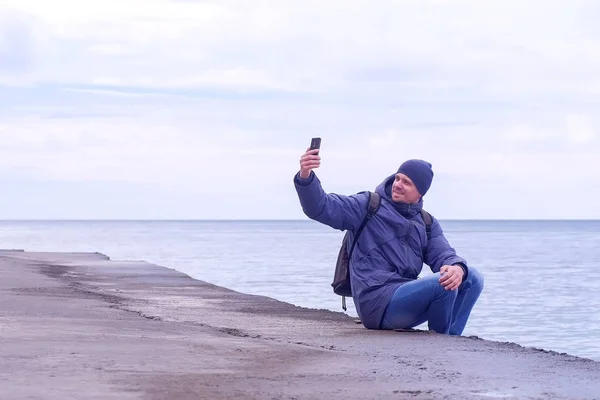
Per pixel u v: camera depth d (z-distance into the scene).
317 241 65.88
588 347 9.38
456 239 83.44
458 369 4.66
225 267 25.89
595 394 3.94
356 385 3.96
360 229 7.25
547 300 15.47
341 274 7.41
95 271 16.12
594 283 19.91
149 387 3.71
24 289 10.34
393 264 7.25
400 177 7.28
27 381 3.75
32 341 5.14
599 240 78.50
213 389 3.72
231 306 9.28
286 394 3.66
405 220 7.28
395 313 6.97
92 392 3.54
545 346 9.45
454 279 6.82
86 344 5.09
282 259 31.97
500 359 5.15
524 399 3.75
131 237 81.81
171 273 15.70
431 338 6.43
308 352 5.16
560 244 61.50
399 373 4.41
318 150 6.79
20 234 95.44
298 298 14.83
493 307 14.13
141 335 5.73
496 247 53.22
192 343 5.35
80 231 130.25
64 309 7.73
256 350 5.14
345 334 6.72
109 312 7.68
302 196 6.89
